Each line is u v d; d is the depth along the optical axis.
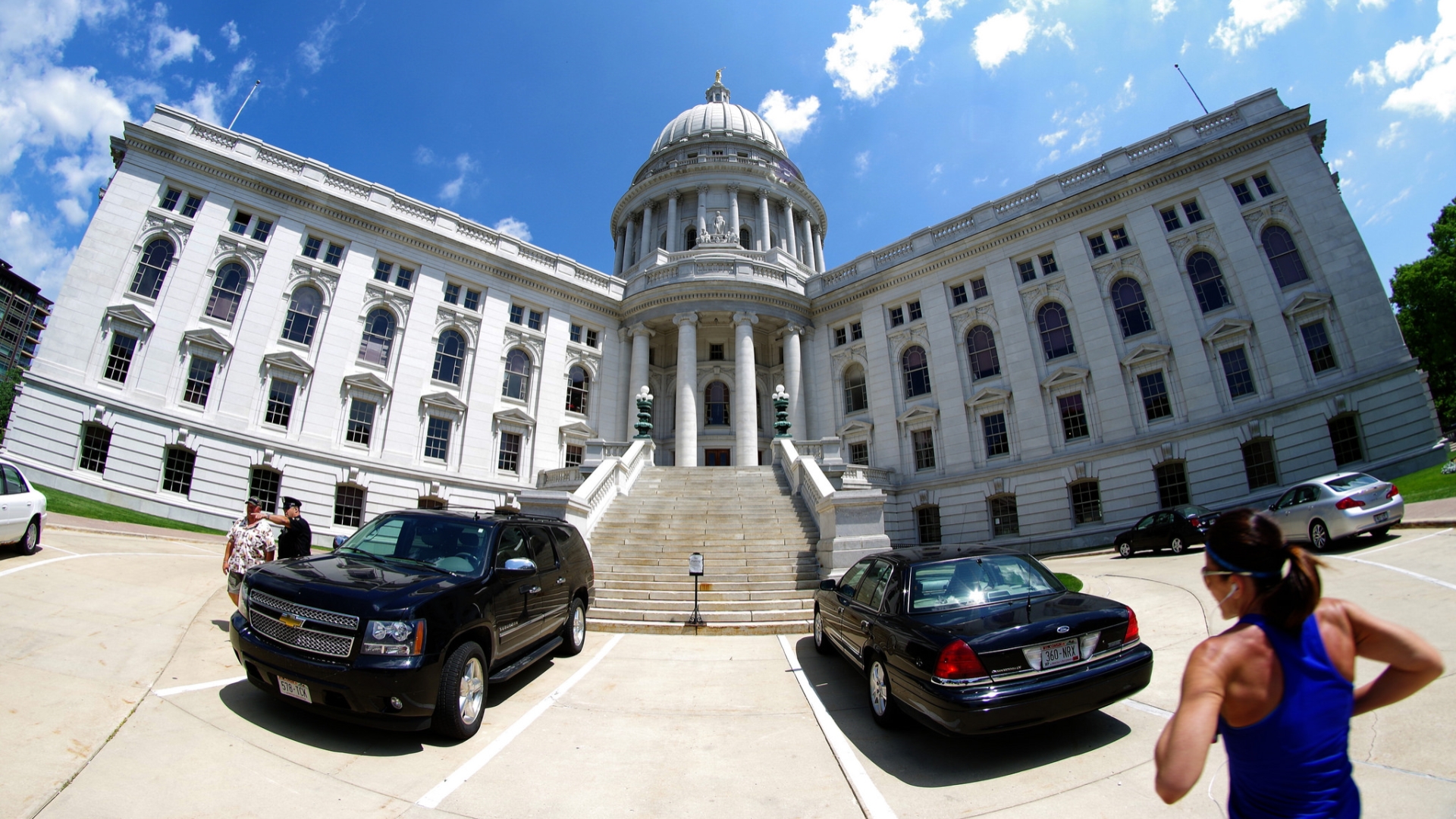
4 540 10.77
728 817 4.59
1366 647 2.37
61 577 9.80
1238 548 2.41
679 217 52.97
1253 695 2.24
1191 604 10.26
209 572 12.59
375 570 6.68
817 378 39.00
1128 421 27.69
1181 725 2.18
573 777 5.27
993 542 30.17
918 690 5.57
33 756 4.62
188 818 4.12
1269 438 24.69
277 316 28.59
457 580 6.55
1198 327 26.86
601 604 13.41
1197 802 4.42
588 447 25.80
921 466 33.66
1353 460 23.19
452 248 33.91
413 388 31.45
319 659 5.59
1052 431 29.75
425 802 4.68
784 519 19.72
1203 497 25.56
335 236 31.02
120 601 9.04
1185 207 28.28
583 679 8.44
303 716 6.09
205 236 27.58
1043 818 4.36
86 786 4.36
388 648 5.51
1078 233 30.50
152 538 17.88
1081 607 6.04
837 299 38.69
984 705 5.09
